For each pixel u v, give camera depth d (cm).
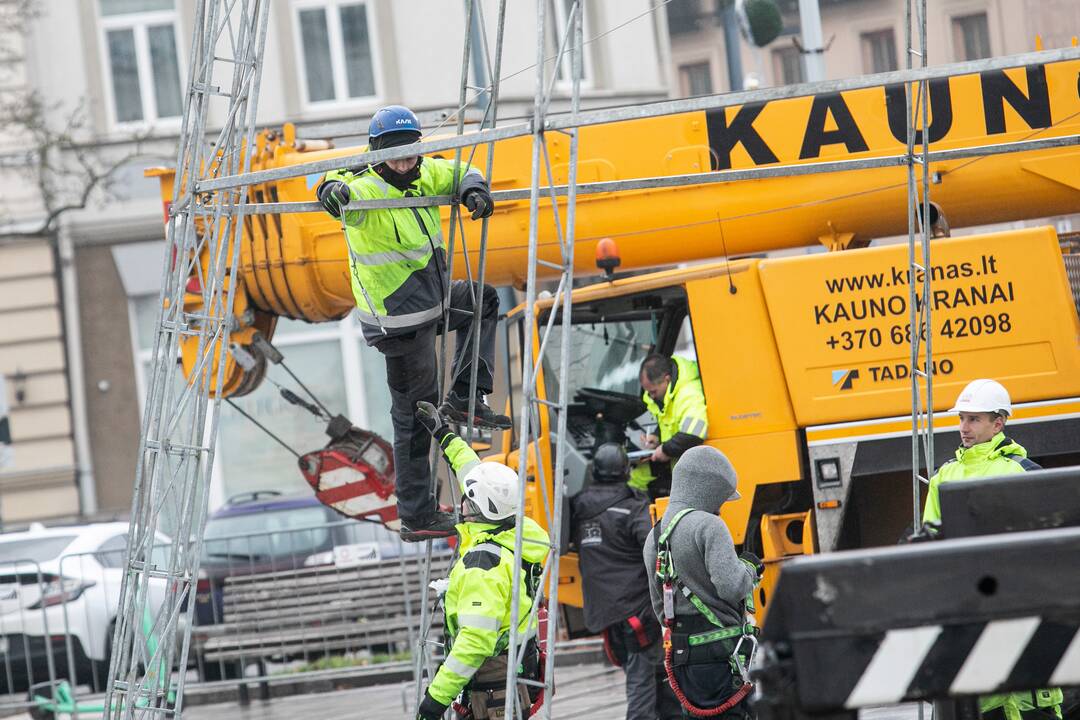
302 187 3475
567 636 3588
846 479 3033
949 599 1270
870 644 1277
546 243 3372
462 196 2291
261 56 2747
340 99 7981
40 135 7581
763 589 3080
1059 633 1262
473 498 2184
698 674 2273
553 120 2178
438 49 8012
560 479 2112
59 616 4466
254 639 4569
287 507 5469
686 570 2280
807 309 3066
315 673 4525
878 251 3058
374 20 7994
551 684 2088
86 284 7806
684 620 2294
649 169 3341
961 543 1283
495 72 2498
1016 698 2131
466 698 2272
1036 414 2994
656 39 7969
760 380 3094
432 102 8000
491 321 2564
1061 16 7269
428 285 2388
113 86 7888
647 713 2856
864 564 1280
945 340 3027
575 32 2184
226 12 2809
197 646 4572
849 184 3266
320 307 3538
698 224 3328
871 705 1280
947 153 2539
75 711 4234
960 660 1270
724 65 8162
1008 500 1720
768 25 4684
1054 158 3200
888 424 3033
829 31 8194
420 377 2439
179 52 7931
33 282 7725
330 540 4600
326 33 7981
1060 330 3002
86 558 4572
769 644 1315
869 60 8131
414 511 2498
